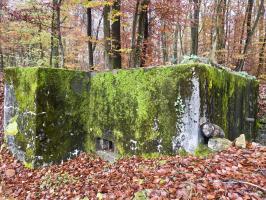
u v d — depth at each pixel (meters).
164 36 19.33
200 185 3.67
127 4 10.50
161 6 10.79
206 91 4.92
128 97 5.88
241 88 6.67
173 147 5.07
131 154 5.78
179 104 5.01
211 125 4.83
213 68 5.15
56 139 6.39
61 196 4.93
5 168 6.48
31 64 18.03
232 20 18.92
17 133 6.82
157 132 5.33
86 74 6.84
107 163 5.98
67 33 15.79
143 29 10.79
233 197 3.35
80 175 5.61
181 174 4.12
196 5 13.89
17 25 14.84
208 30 19.48
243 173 3.89
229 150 4.64
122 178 4.79
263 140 7.88
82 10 17.28
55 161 6.37
